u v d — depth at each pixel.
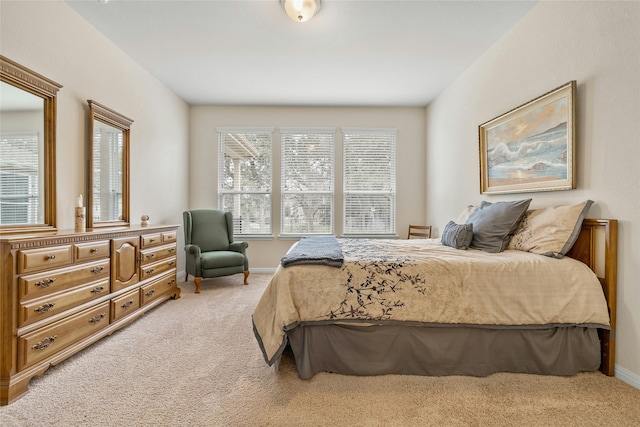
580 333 1.84
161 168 3.99
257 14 2.58
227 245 4.31
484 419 1.47
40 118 2.24
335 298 1.88
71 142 2.55
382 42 2.99
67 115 2.51
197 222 4.24
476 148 3.36
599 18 1.92
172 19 2.66
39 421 1.45
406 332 1.88
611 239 1.80
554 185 2.27
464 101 3.62
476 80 3.35
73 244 2.03
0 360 1.59
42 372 1.77
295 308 1.84
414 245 2.88
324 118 4.83
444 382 1.79
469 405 1.58
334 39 2.94
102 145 2.89
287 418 1.48
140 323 2.70
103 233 2.29
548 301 1.83
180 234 4.46
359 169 4.88
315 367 1.86
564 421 1.46
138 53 3.23
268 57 3.29
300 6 2.38
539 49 2.43
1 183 1.99
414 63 3.41
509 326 1.84
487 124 3.07
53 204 2.31
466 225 2.58
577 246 2.04
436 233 4.46
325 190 4.86
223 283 4.14
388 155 4.89
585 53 2.02
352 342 1.88
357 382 1.79
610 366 1.82
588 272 1.87
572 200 2.16
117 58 3.12
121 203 3.17
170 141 4.21
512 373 1.87
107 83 2.97
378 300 1.88
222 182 4.85
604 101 1.89
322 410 1.54
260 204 4.85
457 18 2.62
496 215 2.47
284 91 4.23
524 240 2.27
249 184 4.84
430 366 1.86
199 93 4.31
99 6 2.50
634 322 1.72
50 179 2.30
